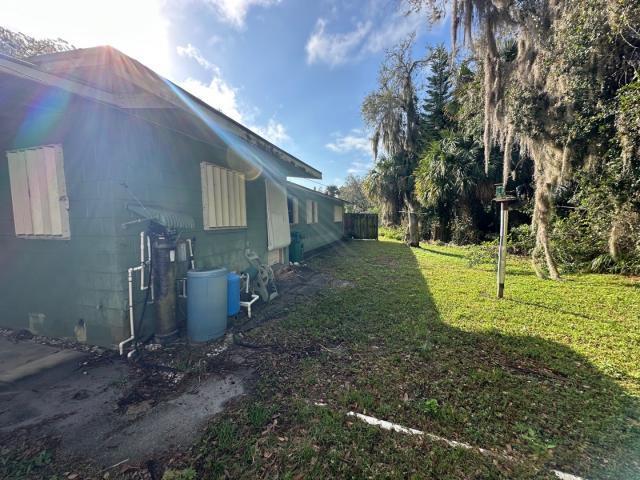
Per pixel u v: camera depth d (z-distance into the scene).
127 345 3.09
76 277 3.21
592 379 2.57
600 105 5.28
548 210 6.35
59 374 2.68
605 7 4.82
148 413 2.16
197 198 4.20
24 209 3.38
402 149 15.60
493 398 2.31
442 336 3.45
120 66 2.51
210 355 3.03
